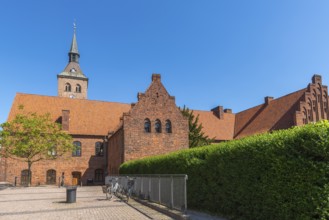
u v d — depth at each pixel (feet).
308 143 24.06
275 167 27.40
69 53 256.11
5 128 110.83
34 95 147.74
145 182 59.67
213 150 39.50
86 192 86.17
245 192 32.09
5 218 40.42
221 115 157.89
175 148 105.60
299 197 24.67
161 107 107.45
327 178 22.70
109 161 130.72
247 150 31.91
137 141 101.24
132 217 39.55
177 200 42.09
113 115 152.15
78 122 141.38
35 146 108.37
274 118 116.78
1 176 120.67
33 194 78.48
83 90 247.91
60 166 129.49
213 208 39.24
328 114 111.45
